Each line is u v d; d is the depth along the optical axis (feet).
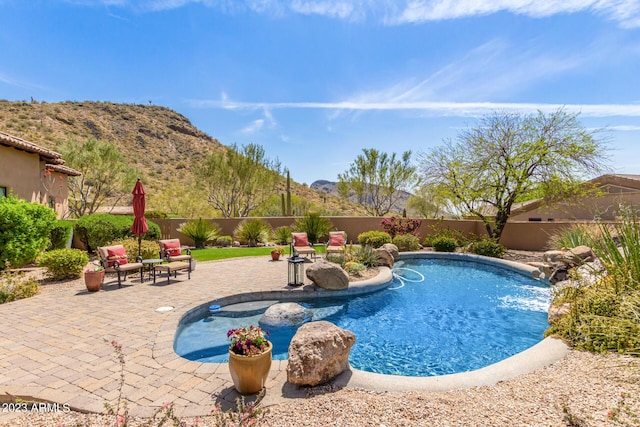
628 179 45.52
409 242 48.24
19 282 23.71
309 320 21.75
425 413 9.09
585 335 13.51
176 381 11.62
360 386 11.03
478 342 18.69
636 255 14.83
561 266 30.37
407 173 75.10
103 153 65.36
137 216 31.24
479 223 55.93
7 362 13.07
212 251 47.60
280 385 11.19
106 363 13.01
